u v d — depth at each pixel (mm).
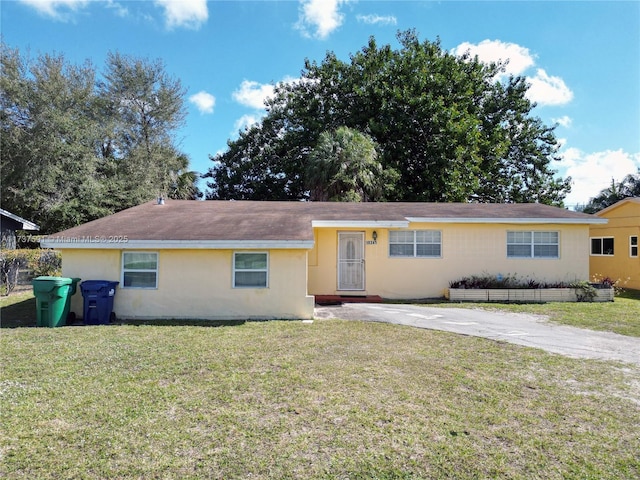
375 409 4121
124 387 4633
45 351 6109
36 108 22547
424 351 6297
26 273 14328
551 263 12695
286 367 5418
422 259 12602
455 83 23578
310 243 8914
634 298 12859
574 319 9117
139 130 29422
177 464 3096
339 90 25172
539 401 4383
